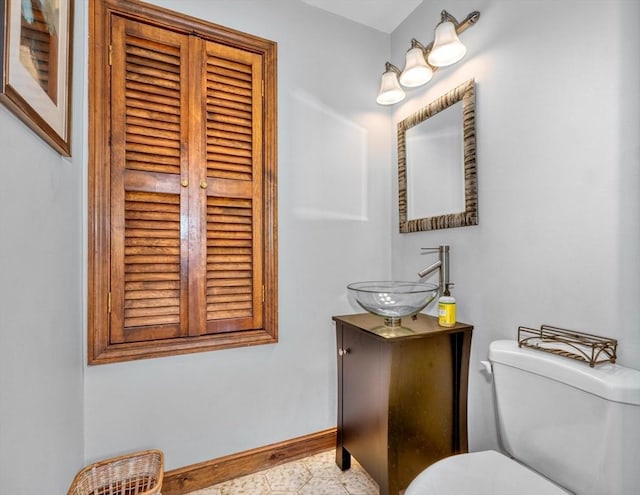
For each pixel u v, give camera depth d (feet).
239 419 4.87
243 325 4.89
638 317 2.87
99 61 4.12
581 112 3.29
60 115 3.10
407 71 4.79
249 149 4.98
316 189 5.46
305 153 5.37
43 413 2.82
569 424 2.93
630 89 2.93
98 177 4.09
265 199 5.06
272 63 5.11
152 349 4.30
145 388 4.32
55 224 3.12
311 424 5.39
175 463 4.49
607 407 2.65
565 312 3.41
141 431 4.30
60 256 3.25
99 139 4.11
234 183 4.87
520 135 3.87
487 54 4.28
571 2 3.38
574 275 3.34
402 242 5.83
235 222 4.88
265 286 5.04
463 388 4.44
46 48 2.74
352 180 5.77
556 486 2.74
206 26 4.67
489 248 4.25
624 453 2.59
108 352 4.10
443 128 4.93
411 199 5.59
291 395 5.23
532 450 3.24
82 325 3.97
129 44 4.30
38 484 2.71
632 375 2.74
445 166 4.89
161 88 4.46
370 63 5.96
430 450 4.27
